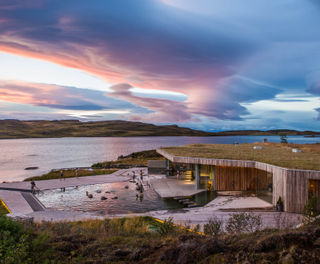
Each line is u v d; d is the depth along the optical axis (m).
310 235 6.21
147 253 6.29
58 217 14.01
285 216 13.38
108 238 7.86
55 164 52.06
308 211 10.32
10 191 21.09
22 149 100.12
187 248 5.86
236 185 22.16
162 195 20.42
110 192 21.94
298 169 15.12
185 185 24.59
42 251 6.43
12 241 6.62
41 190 22.55
